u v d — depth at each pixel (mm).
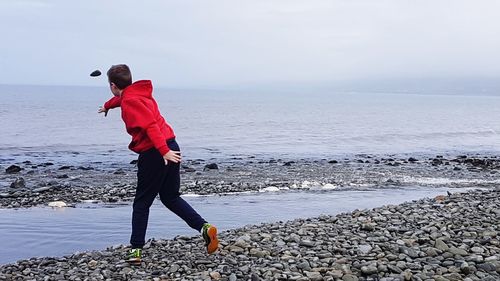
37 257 9125
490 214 10406
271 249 7961
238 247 8055
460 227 9039
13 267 7824
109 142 38531
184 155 31125
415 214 10562
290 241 8539
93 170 22812
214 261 7395
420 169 25250
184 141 40781
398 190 18484
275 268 6938
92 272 7137
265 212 13750
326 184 19344
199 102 171125
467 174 23812
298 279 6473
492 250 7586
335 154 33375
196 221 7348
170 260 7520
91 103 123312
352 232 9172
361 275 6773
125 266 7293
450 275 6590
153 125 6812
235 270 6895
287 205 14898
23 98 154375
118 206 14484
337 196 16797
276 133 50062
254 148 36406
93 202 15086
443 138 49781
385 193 17703
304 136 47344
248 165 25609
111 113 83875
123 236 10797
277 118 79438
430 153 35781
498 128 68062
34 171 22016
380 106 175875
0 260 8945
